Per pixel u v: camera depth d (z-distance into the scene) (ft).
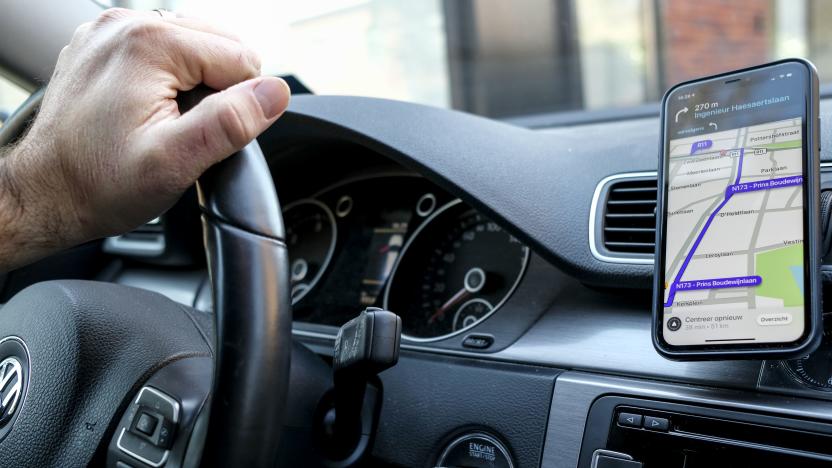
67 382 2.66
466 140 3.35
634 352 2.82
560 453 2.78
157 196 2.01
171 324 2.82
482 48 8.49
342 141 3.96
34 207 2.20
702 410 2.57
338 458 3.04
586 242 3.01
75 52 2.17
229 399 1.98
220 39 2.08
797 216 2.38
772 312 2.35
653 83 8.23
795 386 2.46
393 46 9.18
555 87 7.97
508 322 3.22
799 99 2.47
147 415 2.48
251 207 2.05
